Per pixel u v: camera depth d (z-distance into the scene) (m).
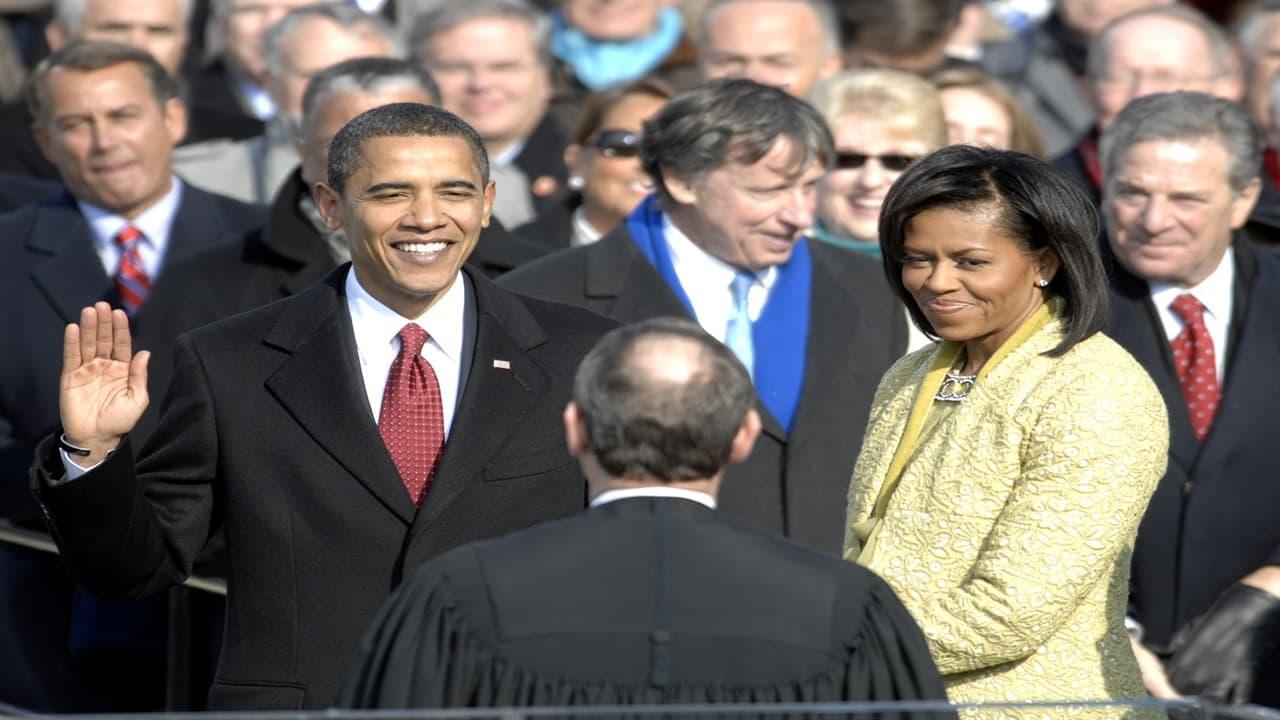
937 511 14.27
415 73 20.58
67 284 22.53
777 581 11.91
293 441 15.45
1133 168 19.64
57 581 20.30
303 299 16.00
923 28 27.27
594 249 20.08
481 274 16.31
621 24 31.02
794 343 19.67
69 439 14.80
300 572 15.34
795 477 19.17
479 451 15.49
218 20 32.19
